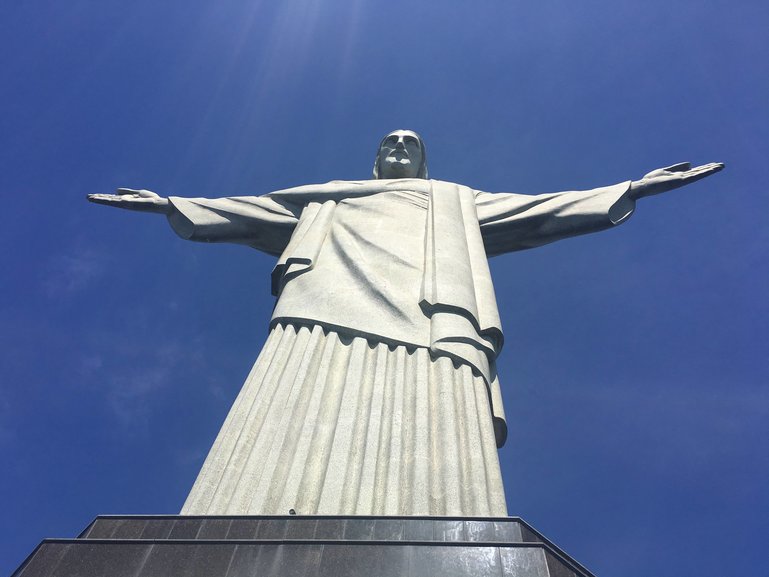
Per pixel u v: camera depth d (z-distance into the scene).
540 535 10.77
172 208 21.56
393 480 12.72
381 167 26.09
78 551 10.15
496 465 13.77
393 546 10.03
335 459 13.17
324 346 16.08
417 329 16.23
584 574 10.23
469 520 10.88
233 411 14.72
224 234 21.86
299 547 10.06
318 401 14.59
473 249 20.02
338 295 17.25
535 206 22.06
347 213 21.12
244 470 13.19
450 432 13.75
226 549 10.10
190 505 12.75
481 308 17.67
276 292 19.88
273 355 16.02
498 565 9.75
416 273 18.05
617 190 21.36
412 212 21.02
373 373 15.25
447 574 9.66
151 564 9.94
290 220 22.06
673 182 21.09
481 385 15.40
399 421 13.96
